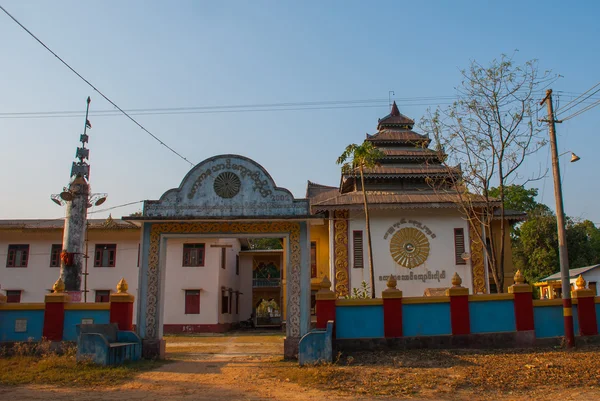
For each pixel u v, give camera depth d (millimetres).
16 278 35156
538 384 11461
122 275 35344
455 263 28297
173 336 32312
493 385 11438
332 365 14047
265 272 48000
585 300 16797
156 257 16422
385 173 31391
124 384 11992
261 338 29906
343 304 16141
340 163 28984
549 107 18406
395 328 15945
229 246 36469
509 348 15914
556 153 18062
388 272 28266
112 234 35750
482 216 26797
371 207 28344
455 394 10828
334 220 29016
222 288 37625
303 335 15742
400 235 28625
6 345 15961
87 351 13938
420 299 16250
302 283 16094
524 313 16281
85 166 23141
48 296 16234
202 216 16078
